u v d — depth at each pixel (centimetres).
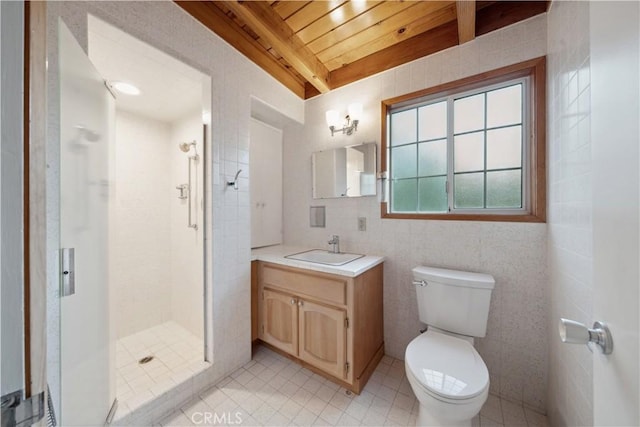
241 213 182
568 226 111
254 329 196
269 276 193
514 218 149
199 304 214
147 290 235
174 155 246
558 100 123
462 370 116
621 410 46
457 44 168
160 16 133
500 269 154
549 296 137
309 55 195
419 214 181
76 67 97
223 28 168
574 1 104
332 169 223
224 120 169
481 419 137
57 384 87
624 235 46
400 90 189
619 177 48
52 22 93
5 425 33
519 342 148
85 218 103
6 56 34
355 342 154
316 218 233
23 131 35
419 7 157
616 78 49
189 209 223
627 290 45
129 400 133
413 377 114
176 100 198
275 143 248
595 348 57
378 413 140
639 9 41
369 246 204
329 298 160
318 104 233
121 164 221
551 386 133
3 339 33
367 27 174
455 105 177
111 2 114
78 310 98
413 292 184
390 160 202
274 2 152
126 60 141
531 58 144
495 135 163
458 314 149
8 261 34
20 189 35
